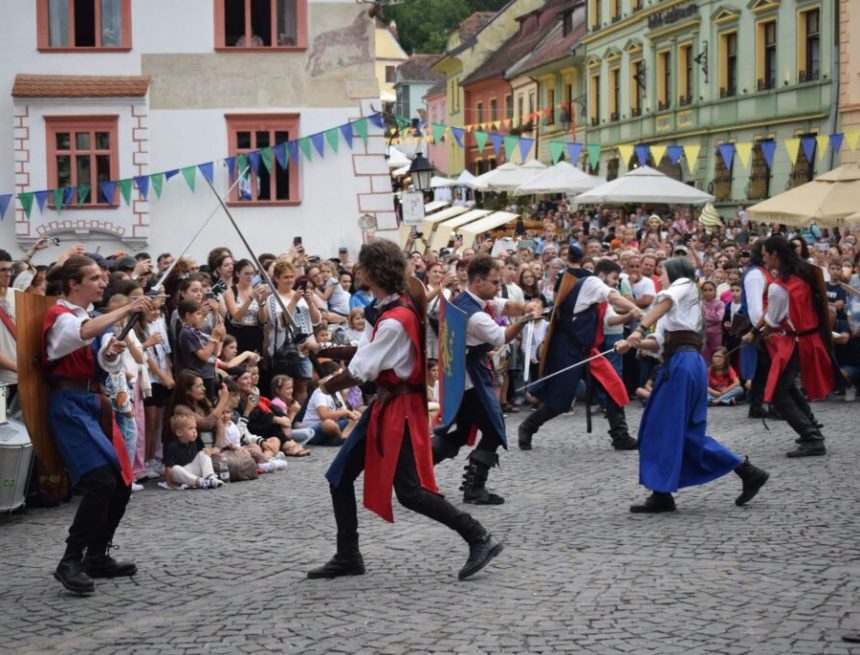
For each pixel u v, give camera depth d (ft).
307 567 24.62
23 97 77.15
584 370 39.68
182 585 23.47
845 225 73.92
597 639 18.89
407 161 111.14
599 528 27.45
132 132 78.13
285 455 41.65
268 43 79.71
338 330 49.55
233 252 79.25
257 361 41.29
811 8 111.86
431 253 65.77
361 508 31.01
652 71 142.72
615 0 155.02
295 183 79.51
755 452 38.78
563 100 179.32
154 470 37.42
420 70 279.49
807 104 112.88
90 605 22.16
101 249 78.33
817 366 37.63
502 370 51.88
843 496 30.30
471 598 21.56
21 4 77.56
